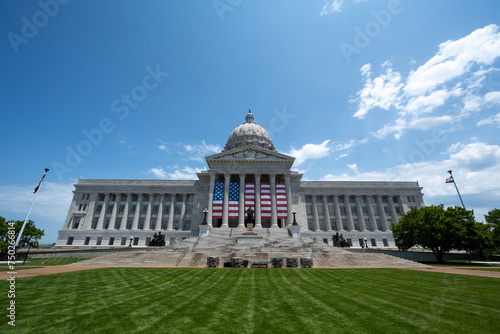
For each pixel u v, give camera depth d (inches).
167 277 781.9
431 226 1775.3
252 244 1701.5
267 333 310.2
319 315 383.2
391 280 735.7
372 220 2851.9
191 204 2869.1
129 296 508.4
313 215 2883.9
